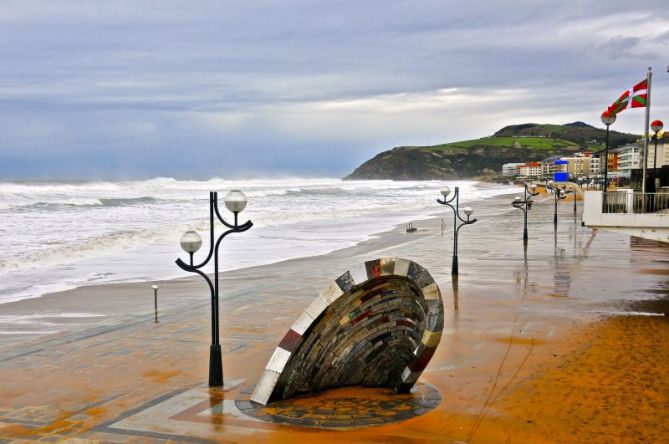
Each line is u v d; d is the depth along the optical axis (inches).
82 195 3208.7
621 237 1520.7
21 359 532.7
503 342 561.0
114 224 1791.3
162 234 1539.1
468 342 561.0
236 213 449.1
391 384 457.1
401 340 433.7
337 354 420.8
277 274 1003.9
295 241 1513.3
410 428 359.9
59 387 453.7
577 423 369.4
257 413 387.9
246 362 514.3
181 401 415.5
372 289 399.2
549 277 919.0
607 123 1185.4
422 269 387.2
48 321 687.7
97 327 652.1
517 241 1446.9
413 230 1720.0
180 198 3257.9
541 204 3228.3
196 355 538.0
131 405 410.6
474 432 354.6
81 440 352.8
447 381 451.5
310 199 3745.1
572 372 472.1
